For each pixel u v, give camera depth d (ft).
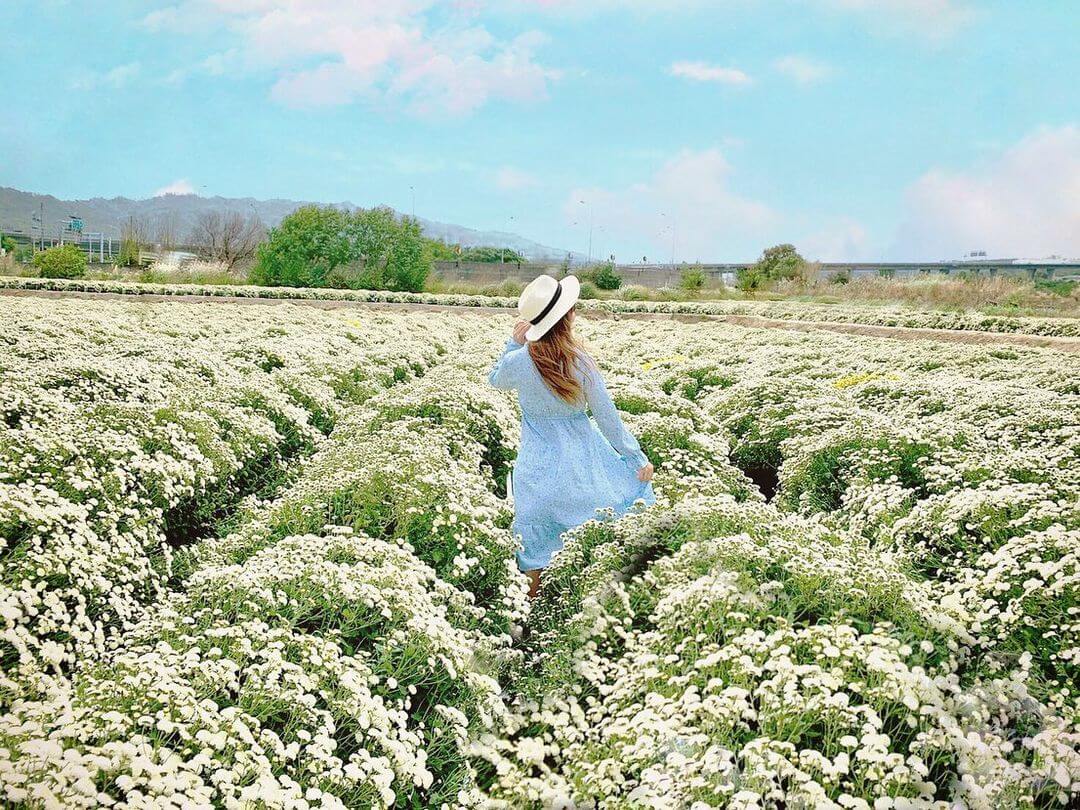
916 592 12.09
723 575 12.18
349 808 9.02
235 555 15.93
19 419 22.50
